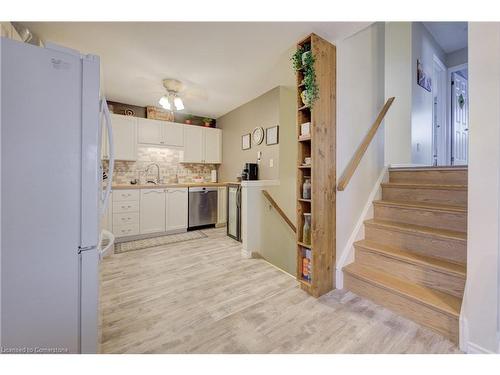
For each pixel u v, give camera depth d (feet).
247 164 12.33
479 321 4.23
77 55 3.42
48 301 3.28
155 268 8.63
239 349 4.57
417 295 5.31
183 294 6.72
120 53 8.15
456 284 5.19
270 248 10.72
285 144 11.66
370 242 7.41
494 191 4.02
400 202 7.77
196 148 15.80
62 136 3.31
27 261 3.13
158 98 13.02
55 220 3.29
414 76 9.85
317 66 6.49
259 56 8.38
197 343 4.74
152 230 12.94
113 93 12.24
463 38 12.20
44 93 3.17
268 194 10.32
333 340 4.78
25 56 3.05
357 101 7.80
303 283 6.90
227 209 13.17
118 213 11.96
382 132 8.89
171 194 13.60
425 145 10.89
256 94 12.45
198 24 6.54
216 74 9.94
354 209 7.62
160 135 14.40
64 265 3.37
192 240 12.35
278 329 5.15
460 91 14.25
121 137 13.07
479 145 4.14
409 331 5.01
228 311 5.86
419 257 6.05
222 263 9.13
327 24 6.38
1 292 3.00
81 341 3.52
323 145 6.68
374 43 8.52
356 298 6.44
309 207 7.23
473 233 4.26
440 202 7.24
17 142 3.03
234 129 15.15
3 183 2.97
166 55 8.32
